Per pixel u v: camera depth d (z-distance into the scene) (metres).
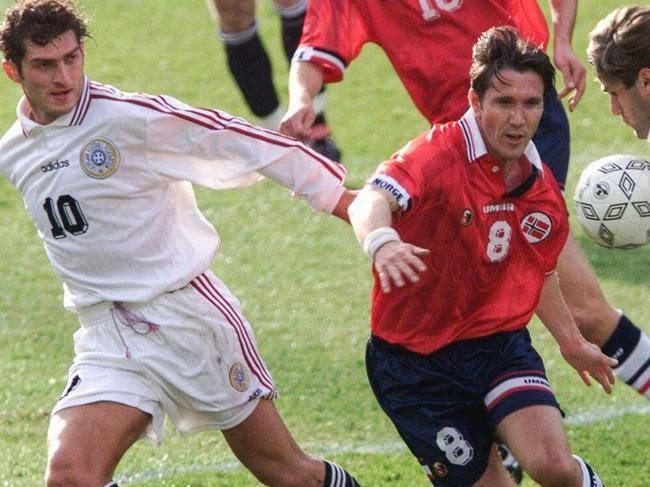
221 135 16.45
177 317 16.80
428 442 16.75
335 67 20.33
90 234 16.64
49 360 26.25
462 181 15.83
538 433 15.71
